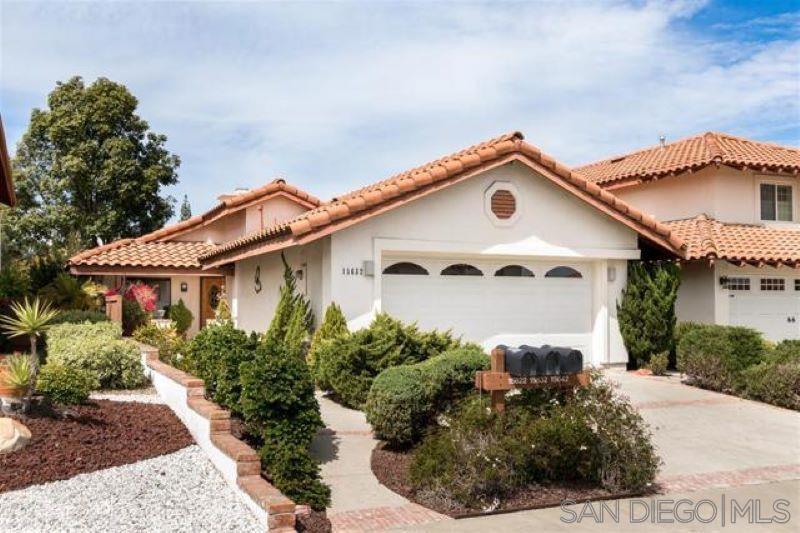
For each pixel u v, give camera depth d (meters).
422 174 14.71
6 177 17.02
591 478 8.90
